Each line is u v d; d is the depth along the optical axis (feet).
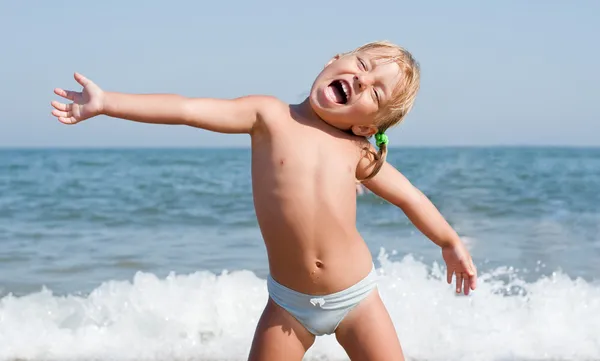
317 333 10.86
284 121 10.59
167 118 9.80
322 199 10.39
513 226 34.12
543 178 69.21
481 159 126.82
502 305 18.60
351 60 10.66
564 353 16.37
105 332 16.96
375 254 25.93
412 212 11.76
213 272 23.11
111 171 86.17
